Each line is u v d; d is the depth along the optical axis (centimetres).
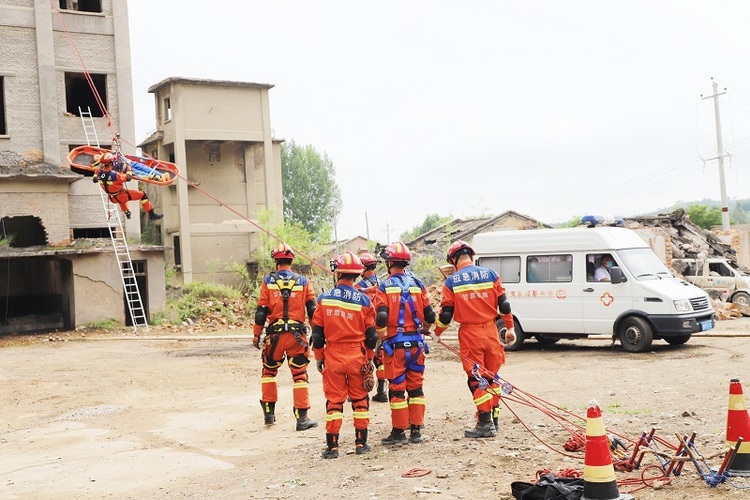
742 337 1825
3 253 2764
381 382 1230
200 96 3984
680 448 646
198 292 3253
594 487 554
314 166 8062
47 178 2939
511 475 683
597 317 1709
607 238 1717
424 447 834
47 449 1022
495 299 878
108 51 3216
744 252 4469
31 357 2177
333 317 832
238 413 1207
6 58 2988
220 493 730
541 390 1203
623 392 1126
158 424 1155
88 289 2939
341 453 854
